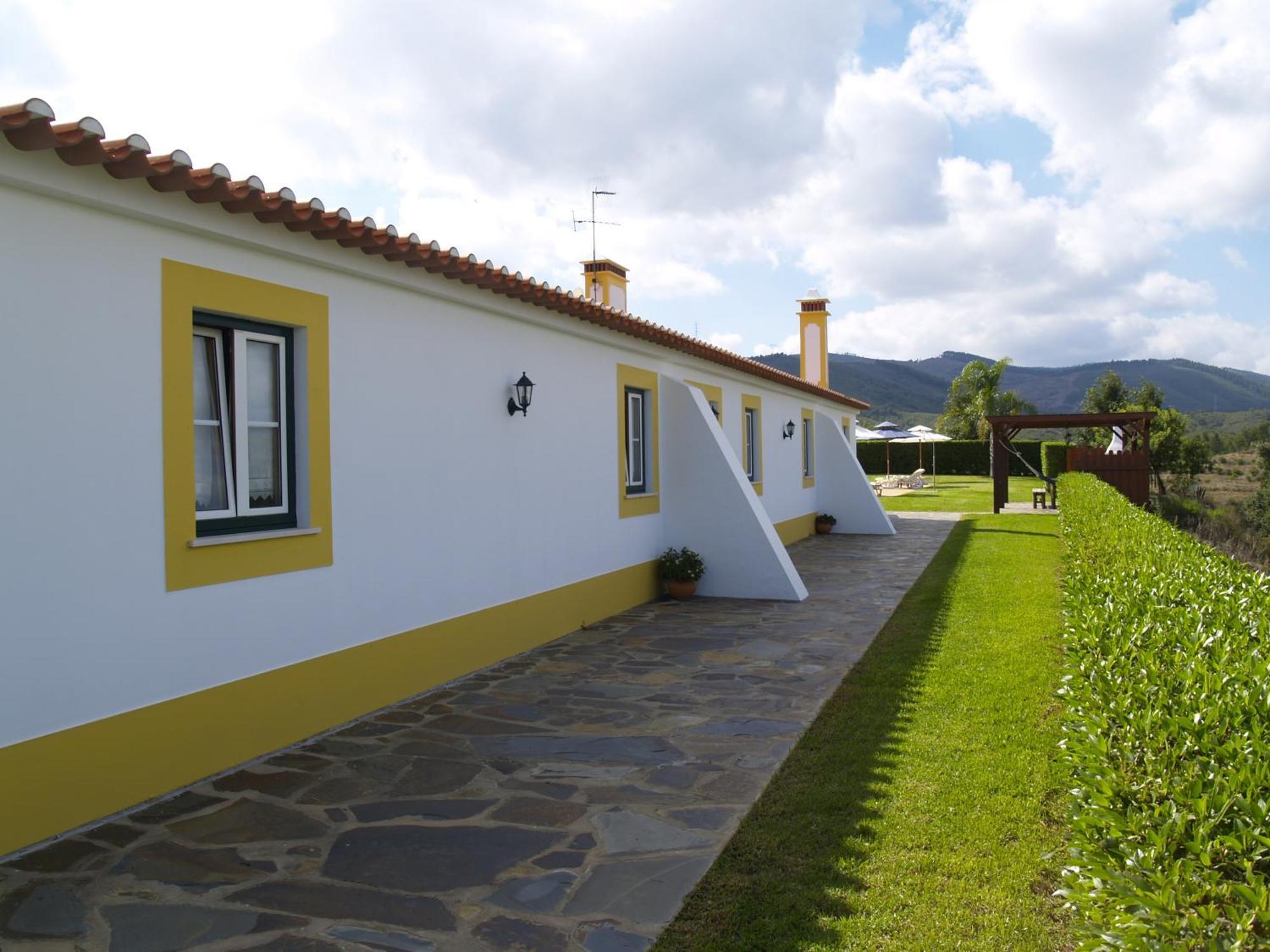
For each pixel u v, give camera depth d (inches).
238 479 226.5
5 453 168.6
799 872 159.2
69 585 179.6
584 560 390.9
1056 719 243.1
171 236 203.2
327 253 241.8
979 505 1107.3
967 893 150.1
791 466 732.7
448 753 225.3
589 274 731.4
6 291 169.2
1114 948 90.4
